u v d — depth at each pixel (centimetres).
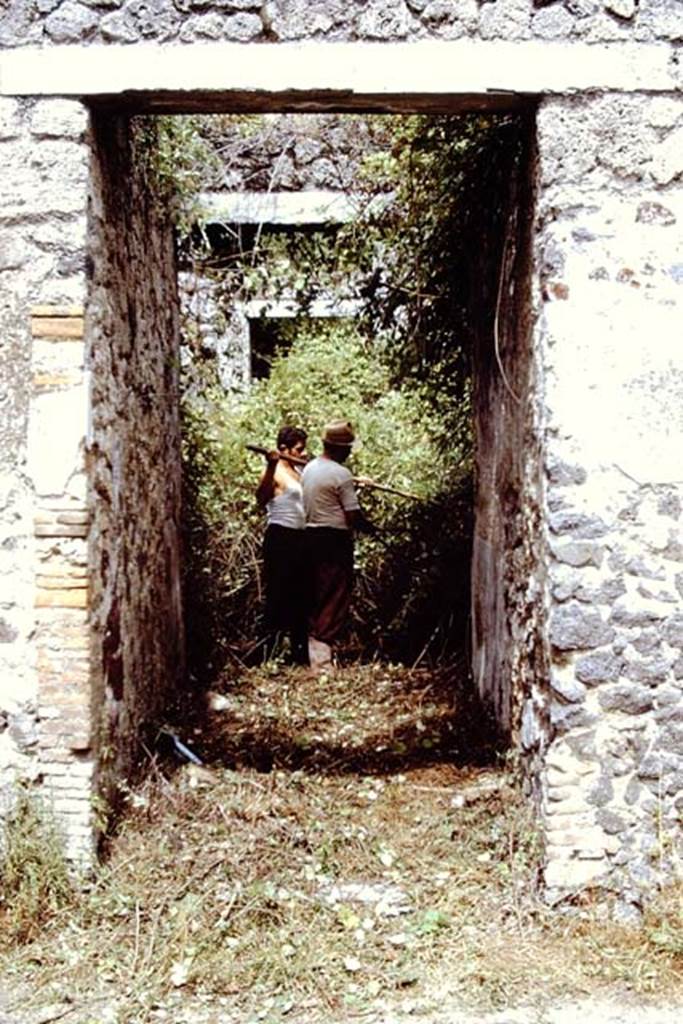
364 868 450
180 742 560
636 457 418
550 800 421
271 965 386
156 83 421
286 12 421
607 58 416
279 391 927
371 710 672
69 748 431
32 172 425
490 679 592
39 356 427
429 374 706
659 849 418
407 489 836
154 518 589
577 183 417
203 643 748
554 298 418
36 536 429
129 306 520
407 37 420
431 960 391
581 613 417
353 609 838
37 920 409
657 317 418
